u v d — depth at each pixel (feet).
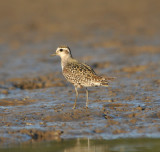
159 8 151.33
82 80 40.91
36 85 57.57
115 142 31.91
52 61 78.02
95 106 42.65
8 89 54.29
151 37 103.40
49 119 38.29
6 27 125.90
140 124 36.17
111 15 142.82
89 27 123.03
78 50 89.20
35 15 143.64
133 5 158.61
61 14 145.59
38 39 106.83
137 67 67.56
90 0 168.04
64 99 46.60
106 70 66.23
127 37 104.83
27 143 32.01
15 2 163.63
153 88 50.88
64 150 30.22
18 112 40.68
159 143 31.35
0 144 31.73
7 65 74.18
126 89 50.96
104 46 93.40
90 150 30.22
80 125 36.19
